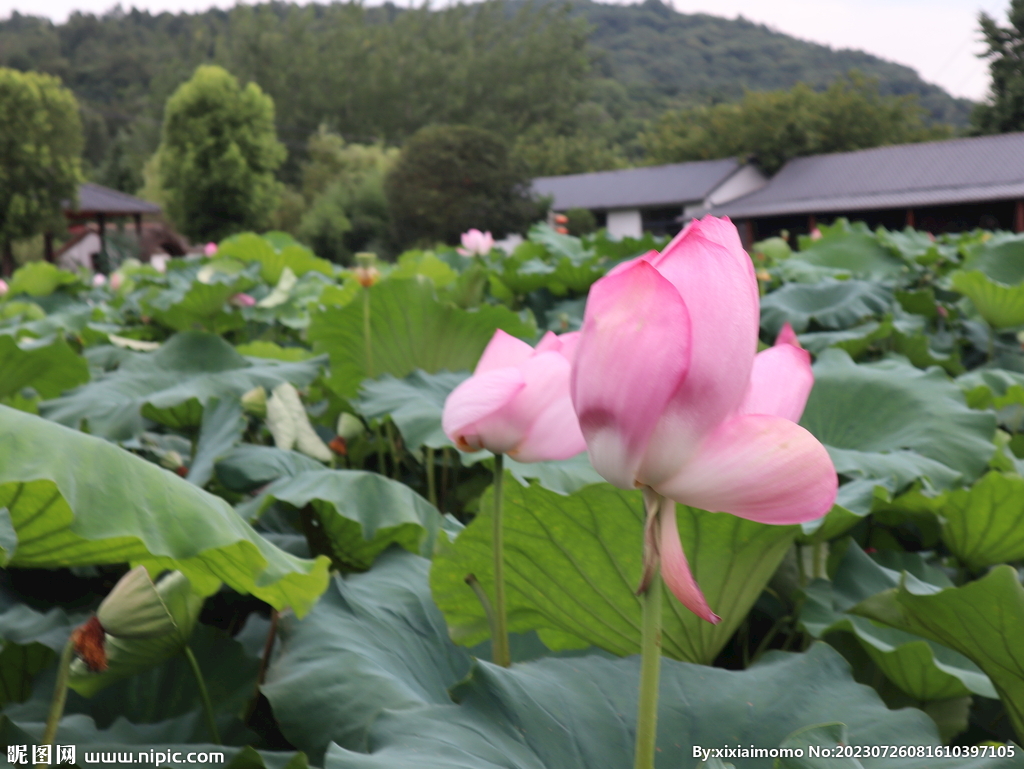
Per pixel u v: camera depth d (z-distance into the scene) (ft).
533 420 3.96
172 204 153.69
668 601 4.63
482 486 8.18
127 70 413.39
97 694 4.78
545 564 4.68
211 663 4.97
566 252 23.29
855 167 161.38
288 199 180.65
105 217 142.31
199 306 14.75
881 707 3.61
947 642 4.43
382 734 3.35
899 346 12.68
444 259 22.38
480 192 154.30
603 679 3.80
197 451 8.21
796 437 2.38
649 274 2.32
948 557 7.23
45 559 4.22
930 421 7.63
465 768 3.11
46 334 14.82
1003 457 7.61
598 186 186.19
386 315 10.29
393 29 334.24
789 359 2.77
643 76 618.44
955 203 135.23
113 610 3.51
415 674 4.69
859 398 8.13
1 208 117.19
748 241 163.63
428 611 5.24
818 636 5.12
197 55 386.52
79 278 24.71
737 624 4.93
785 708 3.63
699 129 199.62
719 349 2.32
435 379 8.91
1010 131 176.65
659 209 178.81
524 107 314.76
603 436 2.42
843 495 6.15
